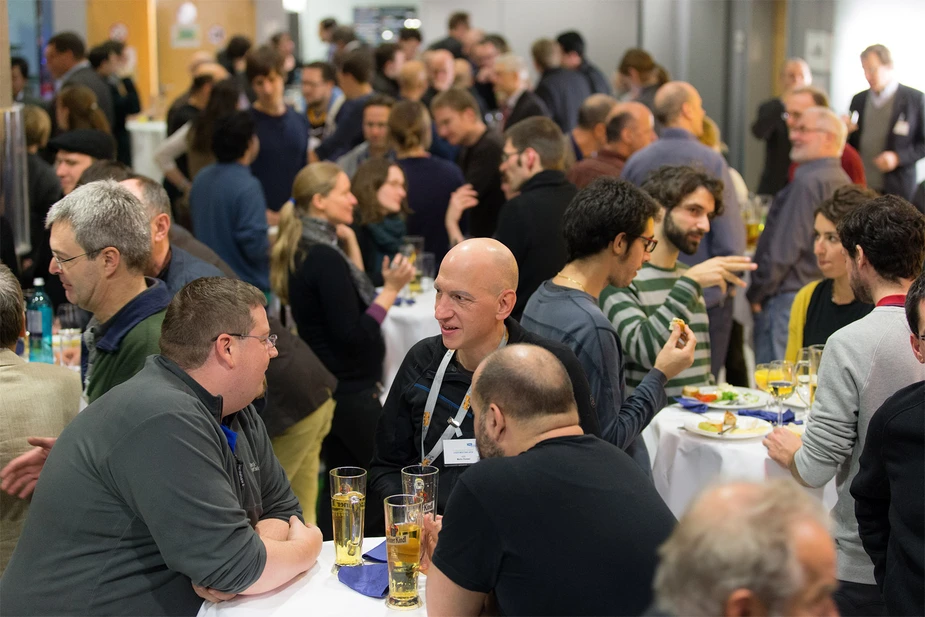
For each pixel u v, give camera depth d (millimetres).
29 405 2076
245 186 4508
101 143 4273
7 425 2043
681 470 2723
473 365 2051
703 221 2912
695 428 2736
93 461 1731
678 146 4152
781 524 1038
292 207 3602
